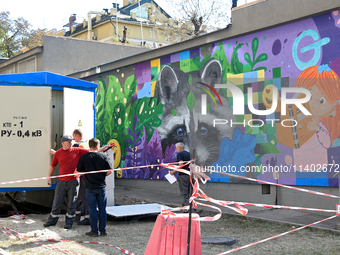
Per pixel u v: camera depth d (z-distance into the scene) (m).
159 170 11.95
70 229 7.14
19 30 47.66
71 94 8.77
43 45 17.95
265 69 9.22
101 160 6.68
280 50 8.94
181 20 32.44
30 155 8.29
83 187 7.66
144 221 8.09
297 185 8.34
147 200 10.41
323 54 8.15
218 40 10.23
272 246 5.84
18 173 8.20
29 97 8.33
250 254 5.44
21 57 19.50
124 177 13.30
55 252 5.54
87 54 19.06
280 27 8.95
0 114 8.12
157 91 12.17
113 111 14.02
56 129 8.96
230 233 6.81
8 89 8.20
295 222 7.27
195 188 4.59
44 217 8.38
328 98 7.72
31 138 8.31
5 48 46.81
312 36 8.36
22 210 9.45
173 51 11.48
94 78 15.06
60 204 7.32
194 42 10.84
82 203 7.64
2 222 7.50
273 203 8.73
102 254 5.45
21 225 7.34
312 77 8.27
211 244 6.00
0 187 8.07
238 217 7.98
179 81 11.40
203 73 10.73
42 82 8.71
